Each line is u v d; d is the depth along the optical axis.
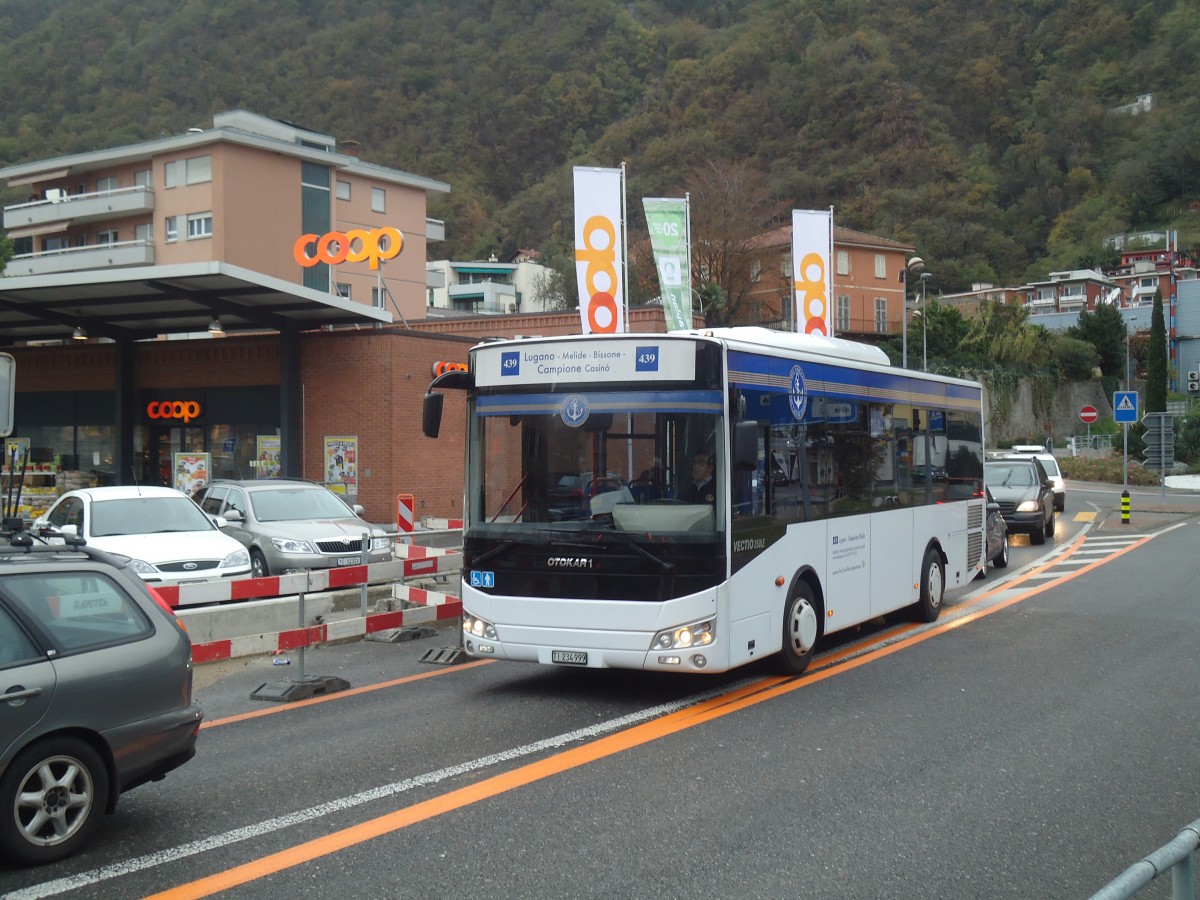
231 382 28.48
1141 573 17.75
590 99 117.94
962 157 109.69
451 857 5.21
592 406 8.46
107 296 25.81
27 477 27.62
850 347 11.18
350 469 26.81
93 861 5.20
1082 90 121.31
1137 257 99.62
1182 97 119.50
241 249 54.38
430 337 27.41
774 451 9.08
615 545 8.24
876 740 7.42
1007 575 17.84
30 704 5.12
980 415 14.85
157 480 29.56
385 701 8.70
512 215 104.31
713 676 9.59
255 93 116.50
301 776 6.58
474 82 121.69
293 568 14.98
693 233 59.06
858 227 93.56
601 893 4.78
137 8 125.81
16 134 104.12
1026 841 5.46
